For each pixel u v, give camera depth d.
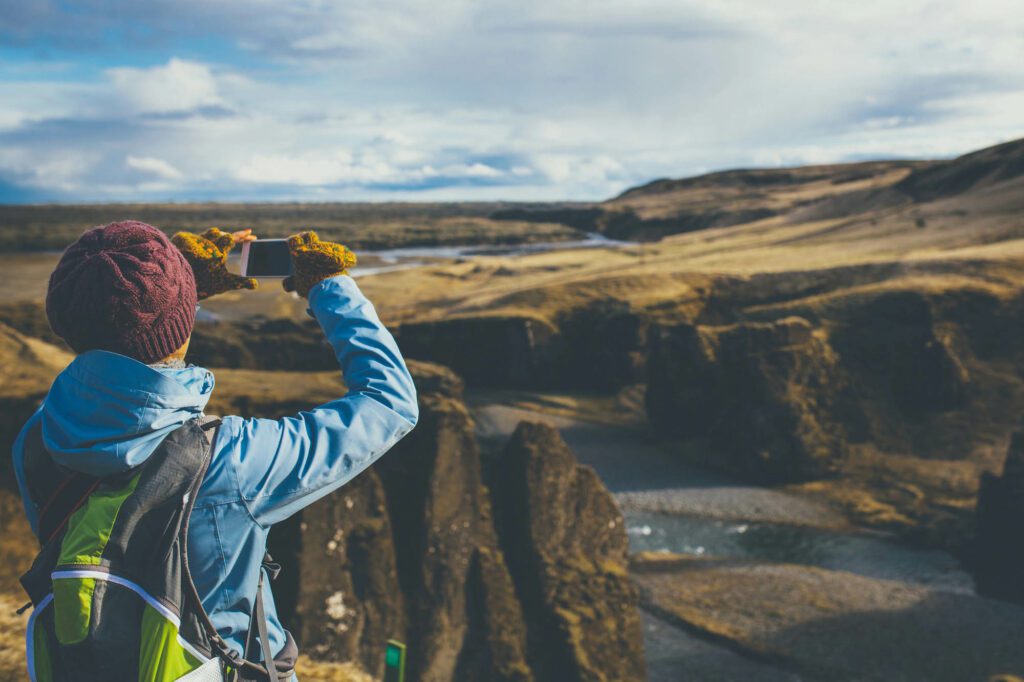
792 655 37.50
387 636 20.78
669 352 77.12
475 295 108.19
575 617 24.12
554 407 87.38
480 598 23.27
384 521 21.53
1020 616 41.88
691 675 35.97
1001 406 74.94
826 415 71.38
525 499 25.75
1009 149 163.12
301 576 19.80
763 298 98.31
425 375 25.73
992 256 92.62
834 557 51.34
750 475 68.31
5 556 12.39
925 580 47.00
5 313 66.94
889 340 79.62
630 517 59.41
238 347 76.50
